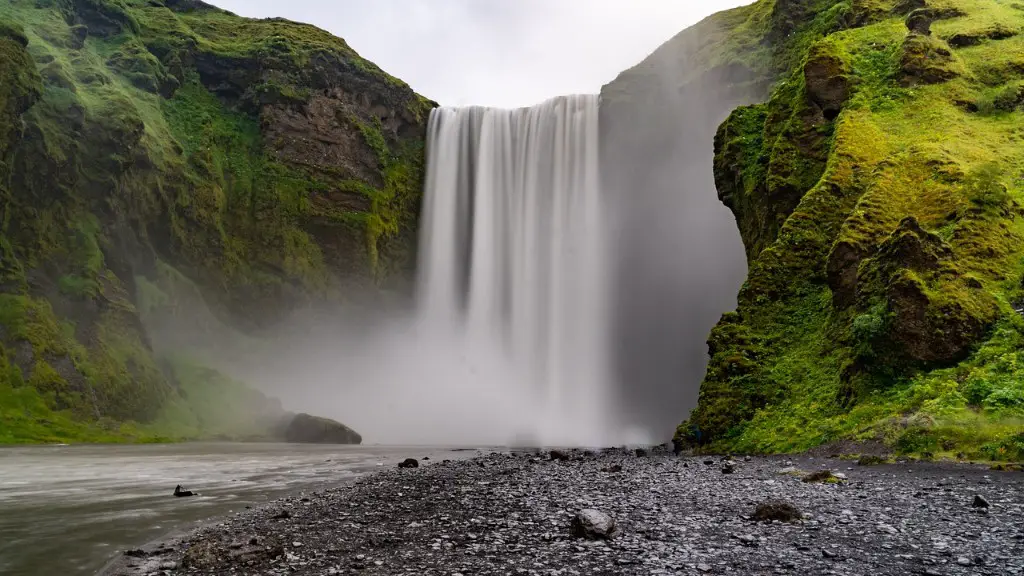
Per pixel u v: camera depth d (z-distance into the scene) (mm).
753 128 48969
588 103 88562
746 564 9062
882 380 25250
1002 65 40719
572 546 10469
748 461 24578
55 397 55250
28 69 63375
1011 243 27922
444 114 98875
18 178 62406
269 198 85000
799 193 40344
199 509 16953
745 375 31719
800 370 30391
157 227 75438
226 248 80812
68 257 65000
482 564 9570
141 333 66938
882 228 30594
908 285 25281
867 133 37906
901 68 41188
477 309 90000
